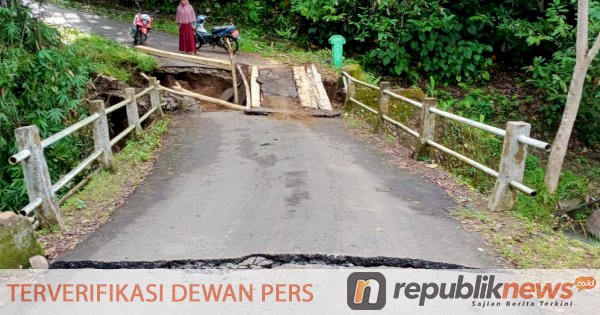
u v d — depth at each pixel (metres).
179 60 11.41
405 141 8.68
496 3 13.97
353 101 9.68
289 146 7.43
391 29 13.84
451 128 8.91
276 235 4.22
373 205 4.98
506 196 4.88
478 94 13.19
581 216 8.58
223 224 4.48
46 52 6.74
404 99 7.40
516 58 14.52
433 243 4.12
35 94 6.66
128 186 5.66
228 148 7.30
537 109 12.38
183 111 9.98
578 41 8.38
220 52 13.41
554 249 4.09
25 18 7.08
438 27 13.04
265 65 12.43
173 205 5.00
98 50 10.23
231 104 10.41
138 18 11.97
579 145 11.55
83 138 7.31
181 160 6.71
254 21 16.97
